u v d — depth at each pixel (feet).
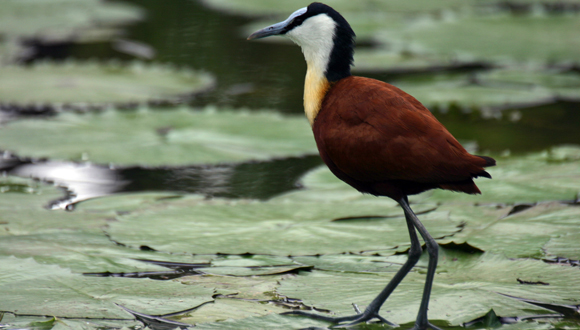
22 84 49.42
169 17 74.59
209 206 30.76
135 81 51.37
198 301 23.08
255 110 46.32
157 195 32.65
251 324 21.59
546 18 69.51
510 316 22.16
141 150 36.86
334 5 79.87
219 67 56.90
